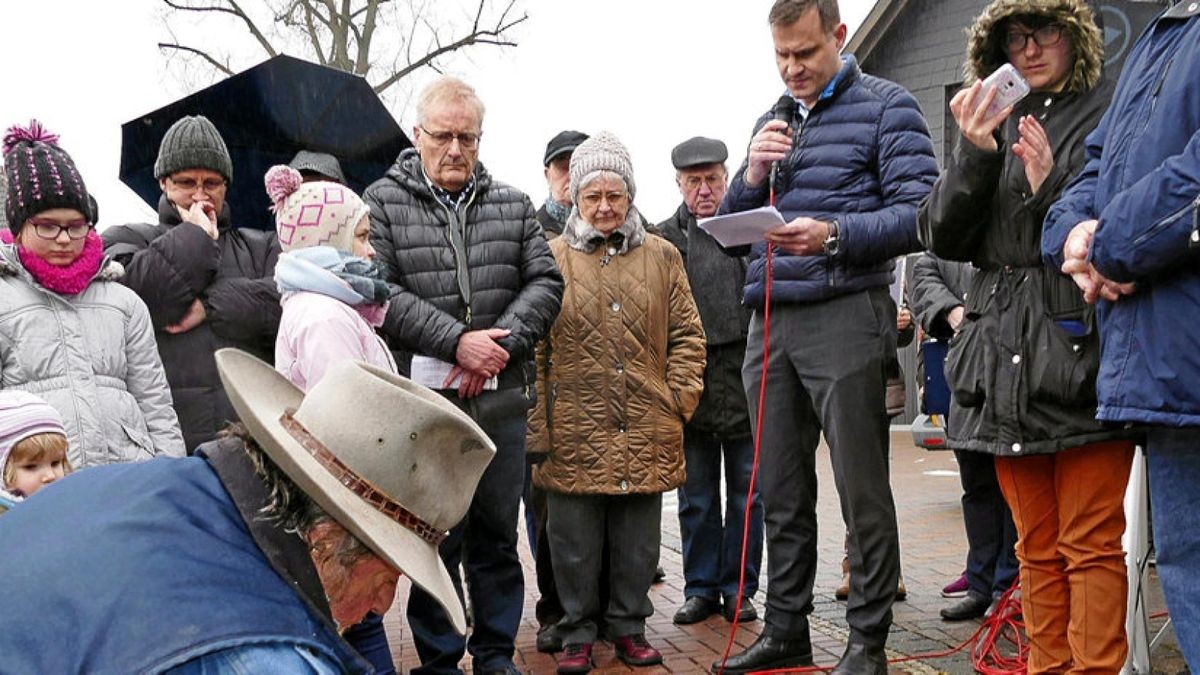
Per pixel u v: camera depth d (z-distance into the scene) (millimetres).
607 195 4066
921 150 3330
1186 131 2082
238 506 1372
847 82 3465
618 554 4121
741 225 3178
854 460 3328
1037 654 2967
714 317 4652
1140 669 3287
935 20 13797
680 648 4270
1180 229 1945
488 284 3613
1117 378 2189
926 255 5188
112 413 3035
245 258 3707
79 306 3062
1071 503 2777
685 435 4758
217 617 1228
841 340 3355
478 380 3484
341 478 1433
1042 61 2852
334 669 1330
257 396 1565
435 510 1522
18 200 2969
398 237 3551
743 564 3756
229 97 5797
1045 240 2537
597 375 4012
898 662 3865
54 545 1301
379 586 1510
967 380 2953
